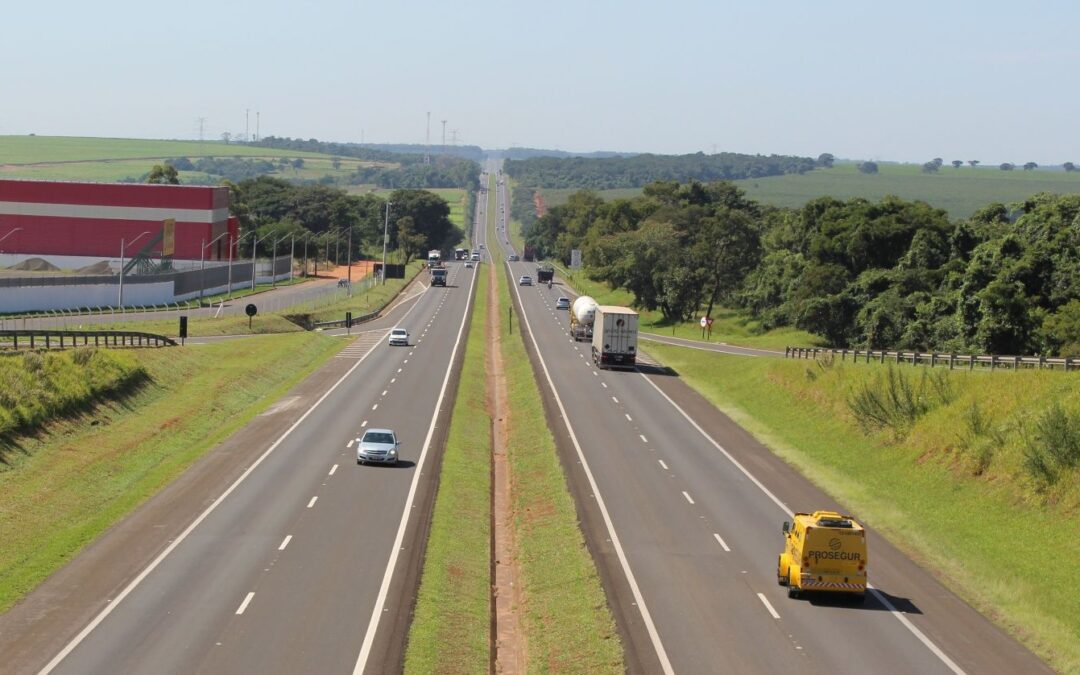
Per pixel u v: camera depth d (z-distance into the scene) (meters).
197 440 63.38
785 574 37.56
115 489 50.53
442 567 40.03
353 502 48.72
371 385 84.75
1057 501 47.44
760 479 56.56
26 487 48.03
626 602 35.97
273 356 93.38
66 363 66.06
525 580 40.88
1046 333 88.12
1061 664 31.27
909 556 43.22
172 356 83.31
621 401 80.19
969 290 95.38
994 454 53.50
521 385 87.94
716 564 40.81
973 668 30.58
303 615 33.50
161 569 37.75
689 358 106.50
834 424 68.81
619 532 45.19
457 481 54.53
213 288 155.50
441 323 135.12
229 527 43.66
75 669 28.31
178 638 30.92
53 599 34.28
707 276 151.62
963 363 76.69
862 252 126.94
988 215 129.75
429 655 31.05
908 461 58.56
